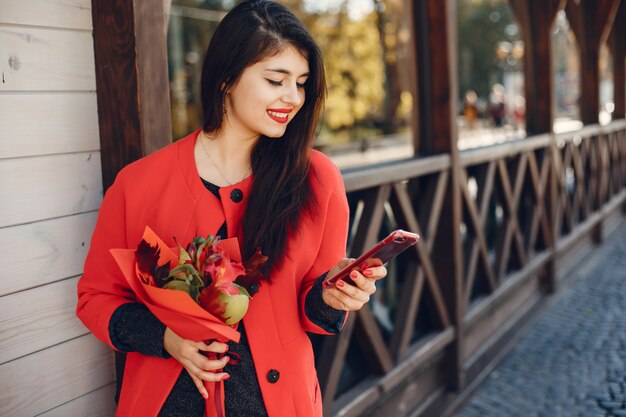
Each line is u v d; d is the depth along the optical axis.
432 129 4.01
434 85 3.96
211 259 1.38
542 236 6.05
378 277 1.45
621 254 7.85
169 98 2.04
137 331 1.47
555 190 6.28
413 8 3.97
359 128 17.53
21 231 1.85
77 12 1.94
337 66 16.92
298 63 1.55
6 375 1.83
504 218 5.14
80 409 2.03
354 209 3.59
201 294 1.38
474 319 4.33
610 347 4.87
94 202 2.04
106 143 2.01
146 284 1.38
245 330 1.54
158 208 1.58
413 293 3.60
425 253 3.70
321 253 1.66
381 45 16.08
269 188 1.56
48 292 1.93
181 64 17.34
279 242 1.55
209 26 19.28
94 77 2.00
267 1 1.57
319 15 16.62
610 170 9.30
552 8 6.07
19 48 1.82
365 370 3.43
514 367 4.65
